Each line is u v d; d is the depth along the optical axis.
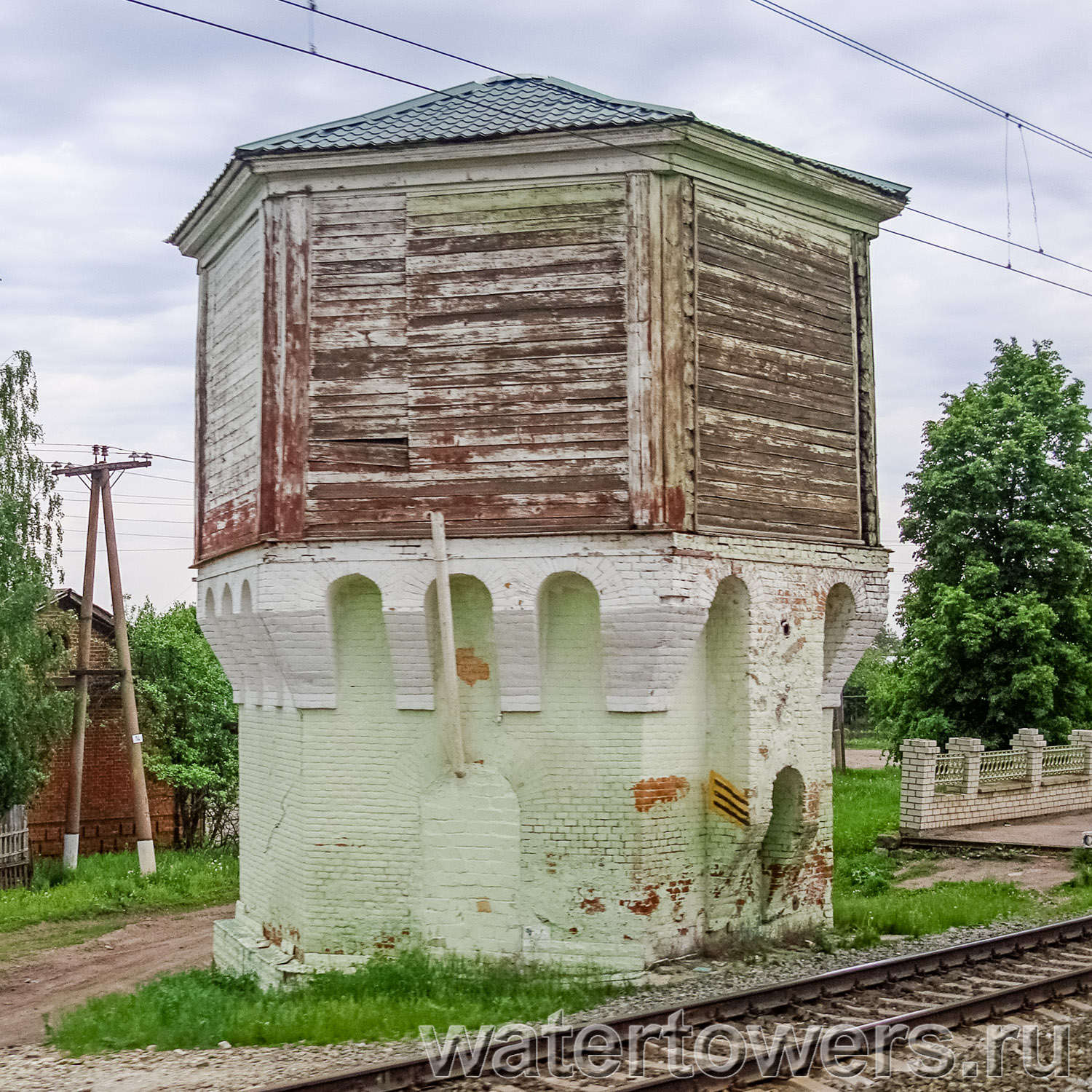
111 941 22.42
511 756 14.21
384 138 14.38
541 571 13.84
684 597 13.68
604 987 12.98
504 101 15.58
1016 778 27.55
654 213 14.02
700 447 14.22
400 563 14.12
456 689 13.88
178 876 27.66
